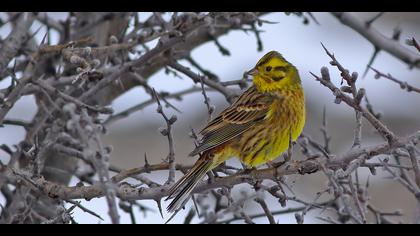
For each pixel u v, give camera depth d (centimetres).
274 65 1189
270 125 1157
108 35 1486
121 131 1898
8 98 1052
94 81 1185
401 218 1795
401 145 830
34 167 1001
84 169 1446
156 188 932
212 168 1090
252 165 1165
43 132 1269
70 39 1340
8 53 1233
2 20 1356
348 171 817
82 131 728
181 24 1168
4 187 1229
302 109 1193
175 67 1323
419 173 804
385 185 1830
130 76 1494
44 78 1362
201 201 1249
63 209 959
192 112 1912
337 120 1939
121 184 980
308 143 1302
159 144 1898
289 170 920
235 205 852
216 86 1302
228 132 1123
